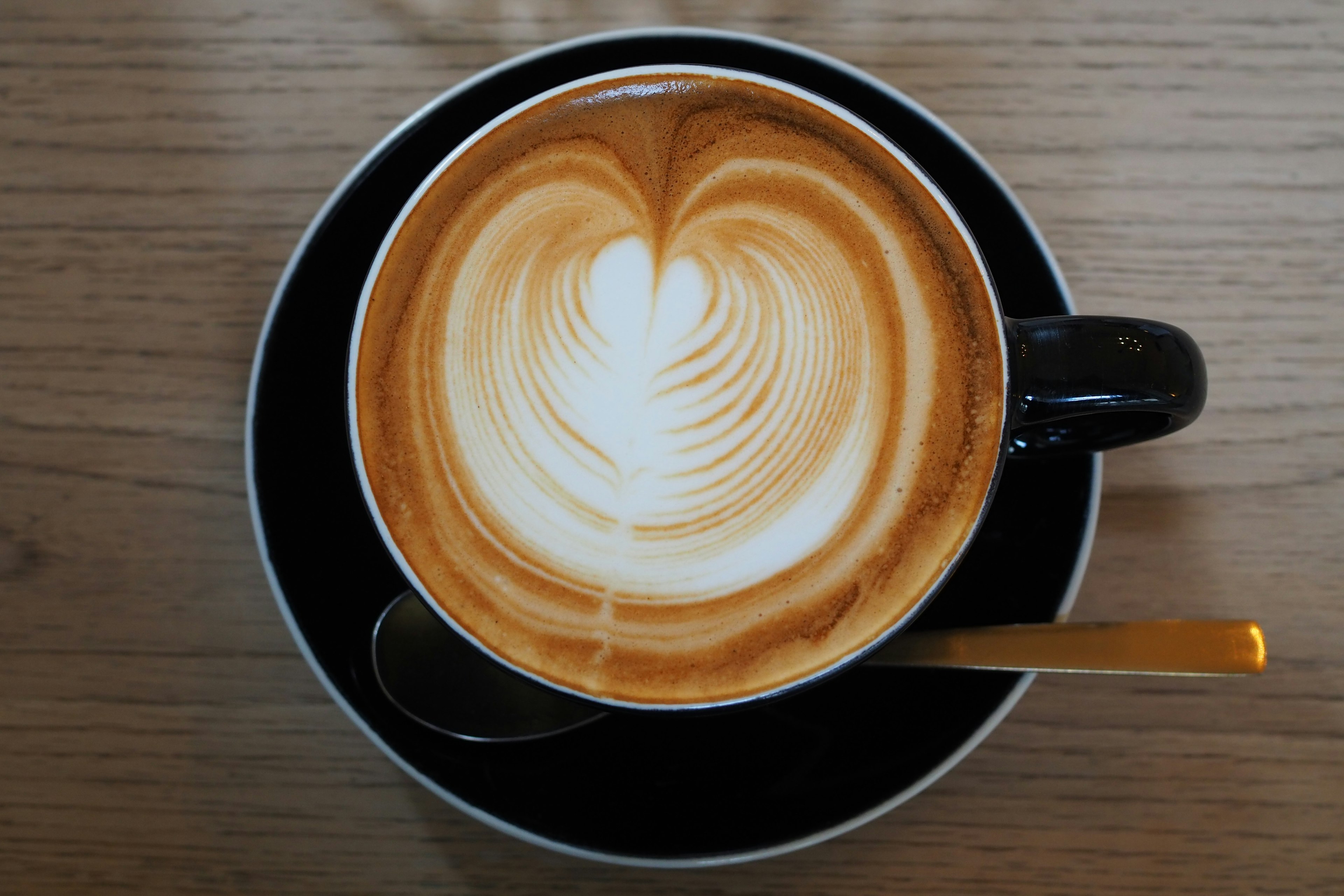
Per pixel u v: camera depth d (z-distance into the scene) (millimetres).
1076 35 341
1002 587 312
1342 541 331
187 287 334
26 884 323
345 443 313
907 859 326
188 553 329
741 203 307
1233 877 324
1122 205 338
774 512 298
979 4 341
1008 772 327
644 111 308
